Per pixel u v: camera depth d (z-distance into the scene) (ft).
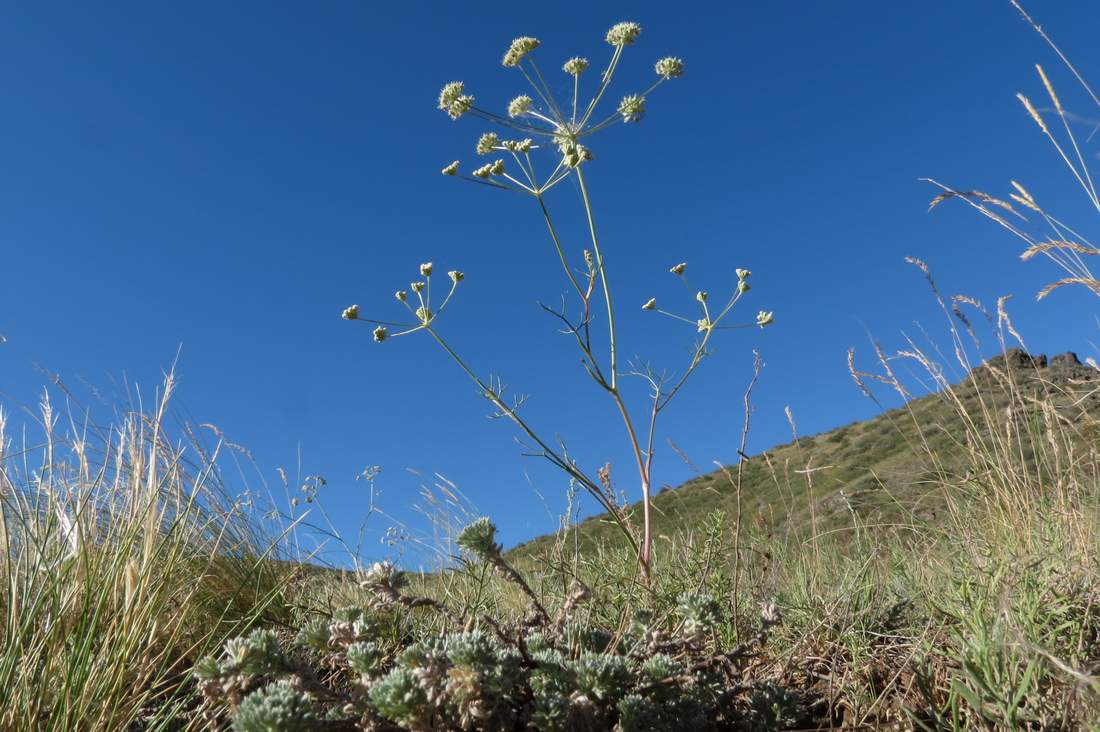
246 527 11.96
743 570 8.93
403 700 4.62
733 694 5.89
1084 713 4.70
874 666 6.54
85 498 7.86
